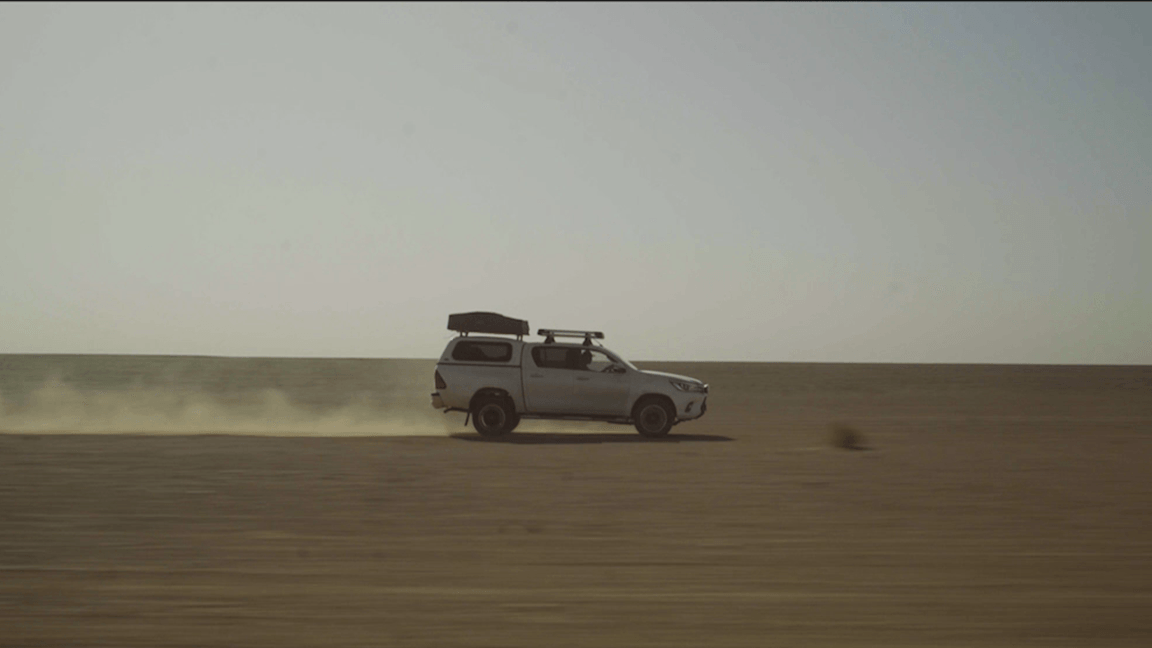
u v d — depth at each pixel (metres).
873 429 27.83
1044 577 8.74
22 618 7.18
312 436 23.12
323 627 7.04
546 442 22.33
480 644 6.67
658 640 6.81
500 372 23.34
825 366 198.50
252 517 11.52
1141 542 10.40
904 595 8.08
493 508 12.40
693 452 20.00
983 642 6.81
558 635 6.90
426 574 8.74
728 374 117.44
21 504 12.16
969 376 114.06
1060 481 15.52
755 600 7.90
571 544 10.13
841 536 10.65
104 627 6.97
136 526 10.84
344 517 11.61
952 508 12.63
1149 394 63.75
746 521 11.57
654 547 10.00
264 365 158.25
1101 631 7.09
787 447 21.33
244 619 7.22
